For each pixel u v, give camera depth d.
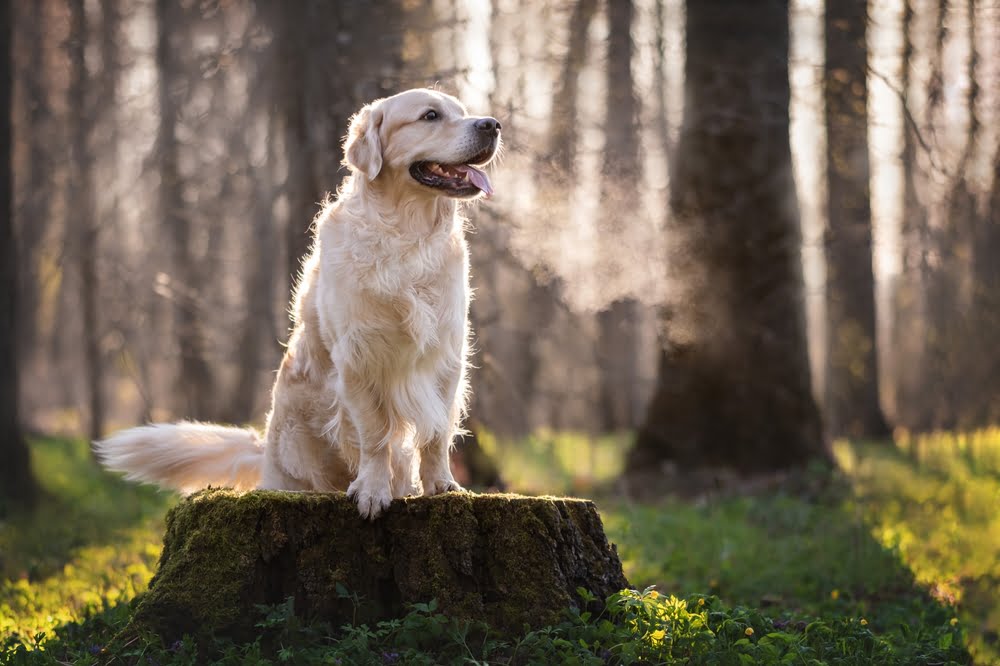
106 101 17.89
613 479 12.54
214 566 4.66
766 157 11.87
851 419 18.50
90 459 14.72
